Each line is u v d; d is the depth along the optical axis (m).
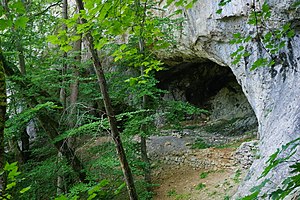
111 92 9.25
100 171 7.58
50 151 8.41
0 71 1.59
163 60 13.94
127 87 8.70
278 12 5.64
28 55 8.70
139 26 3.62
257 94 8.02
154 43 4.35
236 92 17.14
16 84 6.80
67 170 7.01
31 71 7.93
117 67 10.88
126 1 3.11
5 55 6.76
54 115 8.43
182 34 10.41
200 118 18.09
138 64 4.57
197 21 9.27
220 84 18.08
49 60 8.15
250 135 13.34
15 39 7.45
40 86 7.47
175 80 18.06
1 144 1.59
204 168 10.54
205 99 18.95
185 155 11.68
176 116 9.64
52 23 8.78
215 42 9.29
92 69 10.91
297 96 6.00
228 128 15.22
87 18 3.08
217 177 9.52
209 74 17.39
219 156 11.00
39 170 6.86
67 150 7.36
